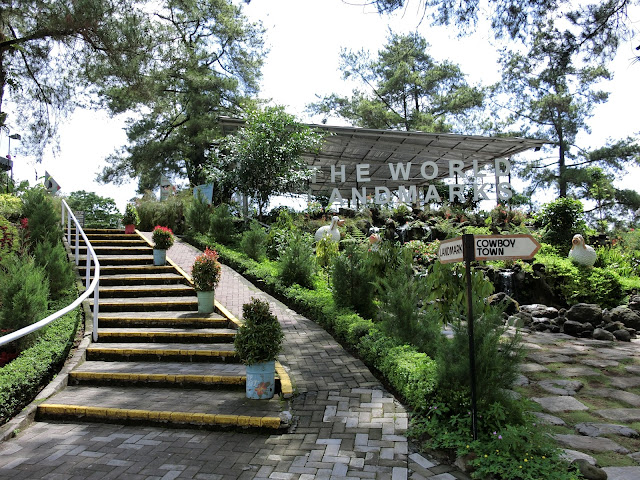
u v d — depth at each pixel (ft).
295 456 13.02
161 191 61.77
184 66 60.80
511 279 38.65
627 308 33.50
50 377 19.20
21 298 21.27
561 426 15.53
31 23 46.16
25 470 12.23
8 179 57.26
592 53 28.43
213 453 13.37
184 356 21.40
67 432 15.10
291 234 42.93
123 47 46.29
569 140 89.66
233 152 54.19
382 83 100.42
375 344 19.93
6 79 49.34
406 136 61.21
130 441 14.32
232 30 75.36
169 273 35.12
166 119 80.53
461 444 12.82
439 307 17.60
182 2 52.21
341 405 16.44
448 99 96.58
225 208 49.73
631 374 21.43
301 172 53.88
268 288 34.91
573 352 25.26
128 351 21.59
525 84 79.97
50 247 29.63
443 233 53.06
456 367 14.33
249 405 16.43
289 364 20.74
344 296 26.53
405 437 14.05
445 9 24.38
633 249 55.72
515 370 14.25
